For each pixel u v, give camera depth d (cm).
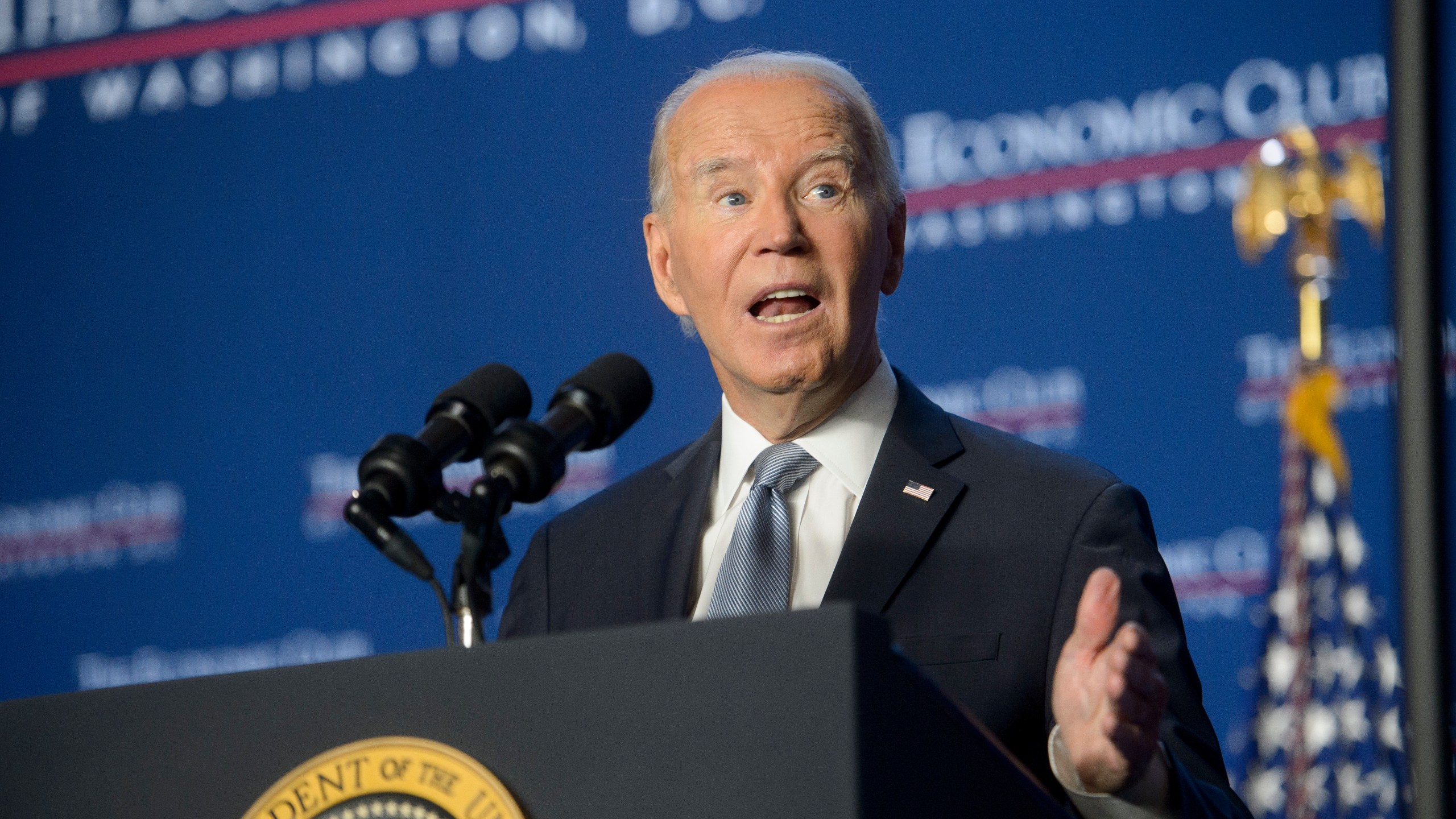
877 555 632
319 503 1377
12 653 1418
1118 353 1173
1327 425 1107
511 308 1355
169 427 1430
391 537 505
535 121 1377
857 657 363
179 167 1476
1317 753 1066
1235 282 1152
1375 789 1051
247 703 422
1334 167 1142
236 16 1480
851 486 673
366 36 1441
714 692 373
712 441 729
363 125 1429
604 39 1368
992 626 611
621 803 375
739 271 662
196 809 420
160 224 1472
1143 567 623
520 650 396
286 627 1358
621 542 718
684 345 1296
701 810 367
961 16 1253
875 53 1273
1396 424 446
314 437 1392
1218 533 1124
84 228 1493
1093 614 438
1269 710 1081
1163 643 603
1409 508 440
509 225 1370
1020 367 1194
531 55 1389
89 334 1472
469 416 552
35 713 446
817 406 681
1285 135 1154
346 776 401
